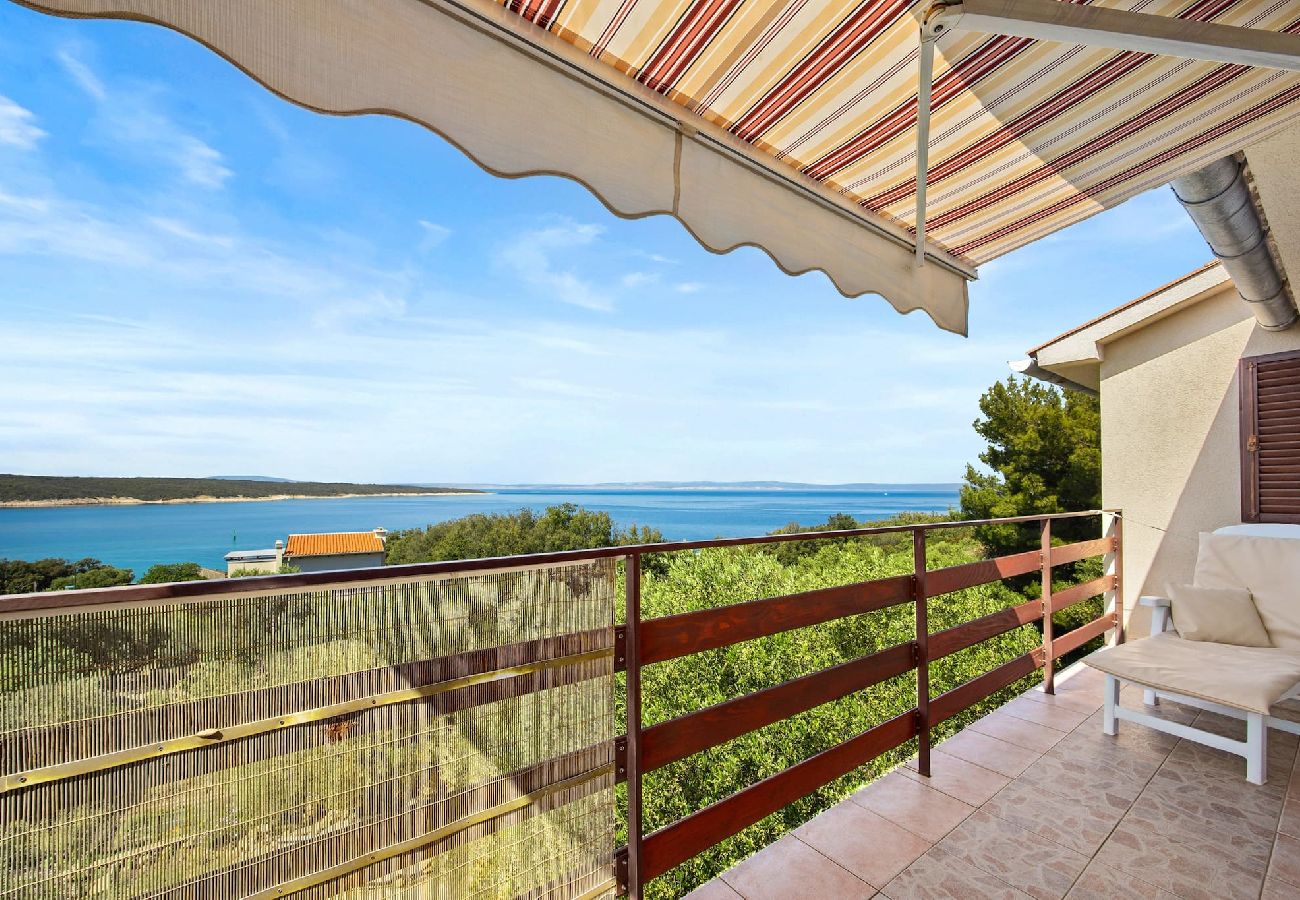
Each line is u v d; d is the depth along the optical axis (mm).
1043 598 3744
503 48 1300
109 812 1092
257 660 1234
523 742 1591
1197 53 1357
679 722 1927
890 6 1397
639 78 1543
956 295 2871
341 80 1062
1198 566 3744
